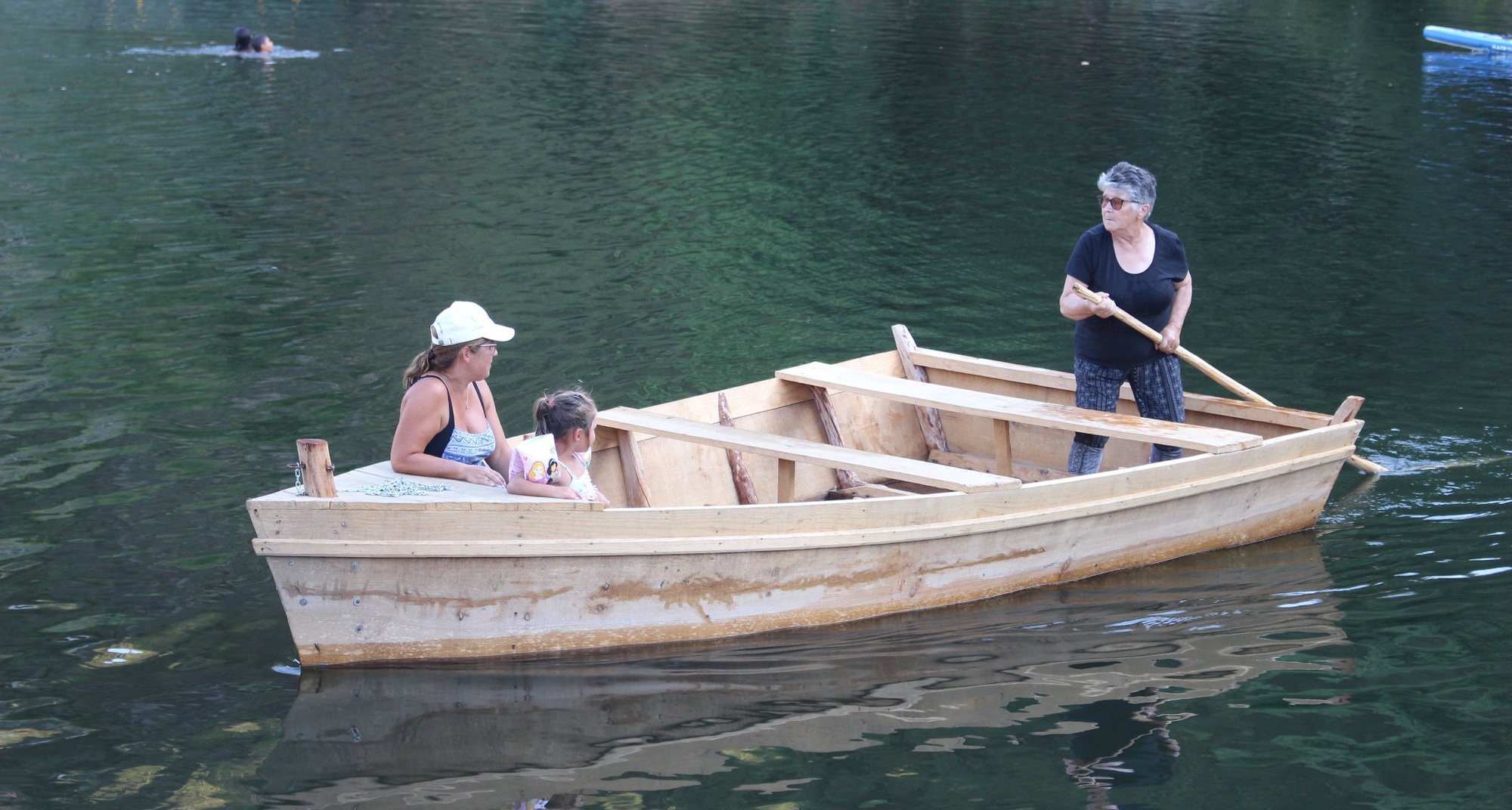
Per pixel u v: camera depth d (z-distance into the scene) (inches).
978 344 583.5
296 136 1043.9
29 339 556.1
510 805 247.3
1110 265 379.2
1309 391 513.3
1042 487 344.2
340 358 536.1
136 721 277.0
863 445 446.0
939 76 1435.8
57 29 1598.2
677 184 913.5
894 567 334.0
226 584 341.7
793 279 684.1
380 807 246.2
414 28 1745.8
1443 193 898.7
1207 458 367.6
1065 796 251.6
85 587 338.0
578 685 296.8
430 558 293.1
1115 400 397.1
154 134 1035.3
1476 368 541.0
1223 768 261.1
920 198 885.8
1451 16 2046.0
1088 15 2025.1
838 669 307.1
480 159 979.9
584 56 1534.2
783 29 1807.3
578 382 513.3
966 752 268.7
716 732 277.0
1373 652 312.5
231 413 471.5
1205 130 1137.4
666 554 307.4
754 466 417.1
